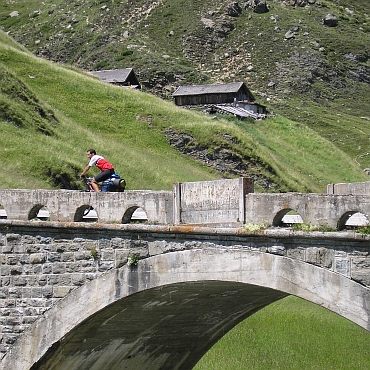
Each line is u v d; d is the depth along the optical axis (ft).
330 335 135.03
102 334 82.38
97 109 238.48
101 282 75.92
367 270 61.57
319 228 64.28
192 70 488.85
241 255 68.39
